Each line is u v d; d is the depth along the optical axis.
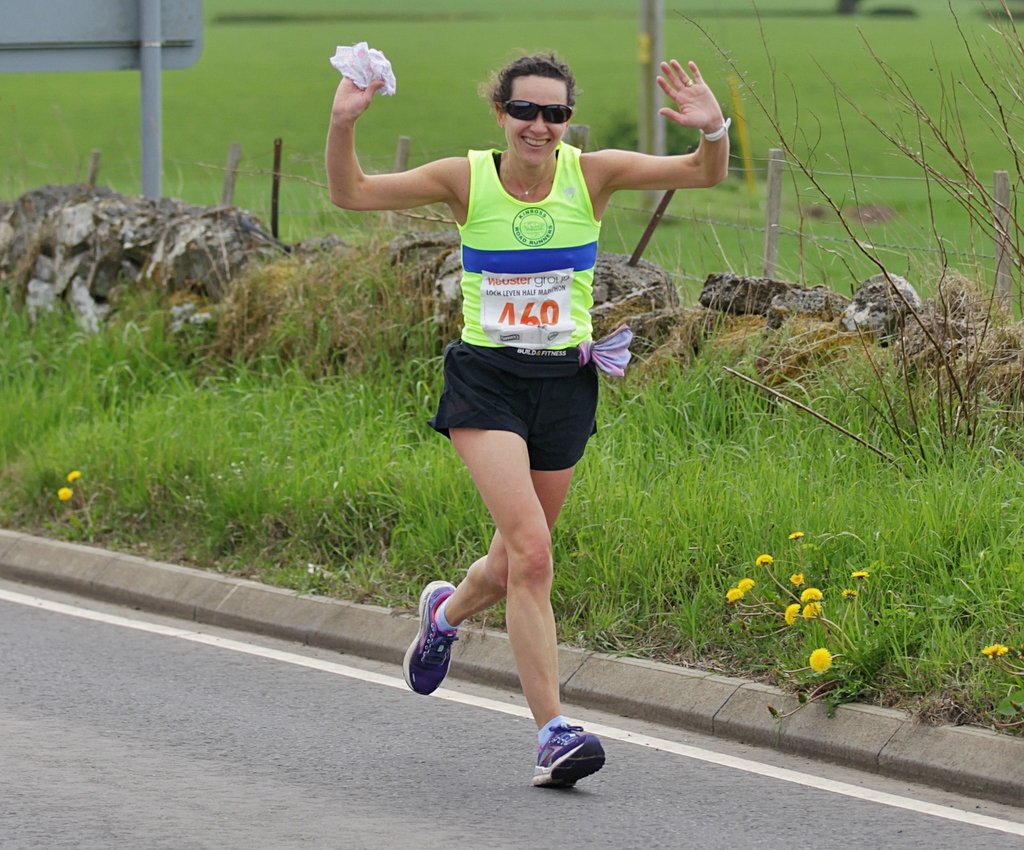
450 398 16.55
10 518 27.86
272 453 27.02
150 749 17.81
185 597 24.03
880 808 16.09
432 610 17.95
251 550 24.86
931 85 115.12
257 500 25.27
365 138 122.06
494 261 16.38
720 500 21.92
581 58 169.38
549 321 16.38
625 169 16.67
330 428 27.75
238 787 16.58
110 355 32.66
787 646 19.08
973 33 24.23
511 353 16.38
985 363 24.42
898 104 24.36
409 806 16.09
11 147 106.62
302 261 32.94
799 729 17.83
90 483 27.67
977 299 25.53
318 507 24.75
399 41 191.25
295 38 194.62
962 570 19.42
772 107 27.06
